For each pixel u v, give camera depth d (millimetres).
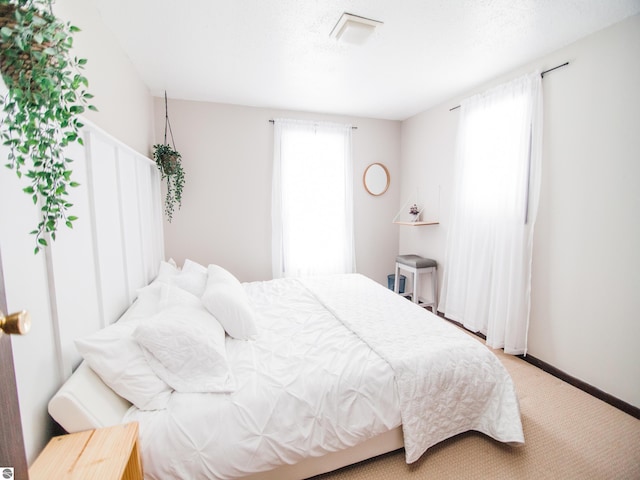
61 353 1050
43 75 667
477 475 1384
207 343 1315
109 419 1029
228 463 1088
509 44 2006
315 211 3518
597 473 1393
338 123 3557
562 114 2062
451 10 1646
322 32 1853
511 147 2352
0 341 495
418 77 2531
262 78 2520
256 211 3350
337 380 1293
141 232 2176
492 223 2564
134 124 2238
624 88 1744
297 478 1291
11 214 836
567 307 2090
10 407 518
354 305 2141
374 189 3816
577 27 1812
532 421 1719
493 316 2531
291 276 3490
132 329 1286
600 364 1917
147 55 2098
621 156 1771
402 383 1349
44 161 782
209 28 1795
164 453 1036
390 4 1595
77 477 765
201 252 3201
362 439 1287
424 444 1368
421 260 3320
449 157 3137
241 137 3221
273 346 1586
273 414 1170
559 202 2107
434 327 1778
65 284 1095
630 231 1751
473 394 1482
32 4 688
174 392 1219
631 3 1589
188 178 3092
